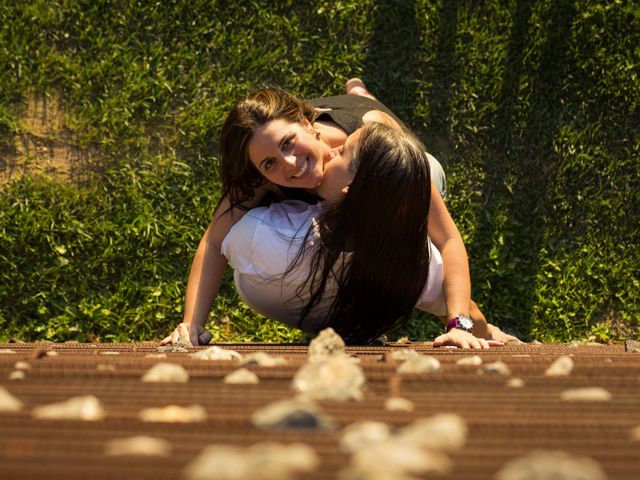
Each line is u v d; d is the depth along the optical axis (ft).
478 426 5.22
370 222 13.23
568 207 21.52
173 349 12.39
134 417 5.42
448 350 12.03
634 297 21.21
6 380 7.24
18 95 20.83
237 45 21.62
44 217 19.95
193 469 3.80
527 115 21.94
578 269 21.16
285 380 7.49
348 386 6.44
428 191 13.38
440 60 22.08
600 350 12.99
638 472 4.09
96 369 7.79
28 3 21.09
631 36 22.33
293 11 21.97
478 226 21.20
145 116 21.04
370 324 14.10
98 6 21.26
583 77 22.18
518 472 3.60
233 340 19.67
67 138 20.83
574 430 5.19
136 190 20.44
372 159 13.14
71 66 20.98
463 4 22.29
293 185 13.52
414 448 4.15
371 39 22.02
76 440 4.78
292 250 13.57
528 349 12.93
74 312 19.63
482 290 20.71
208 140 21.08
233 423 5.21
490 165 21.74
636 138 21.97
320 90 21.75
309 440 4.74
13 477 3.89
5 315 19.62
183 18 21.57
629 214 21.70
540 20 22.34
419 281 13.67
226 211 14.55
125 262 20.02
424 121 21.81
